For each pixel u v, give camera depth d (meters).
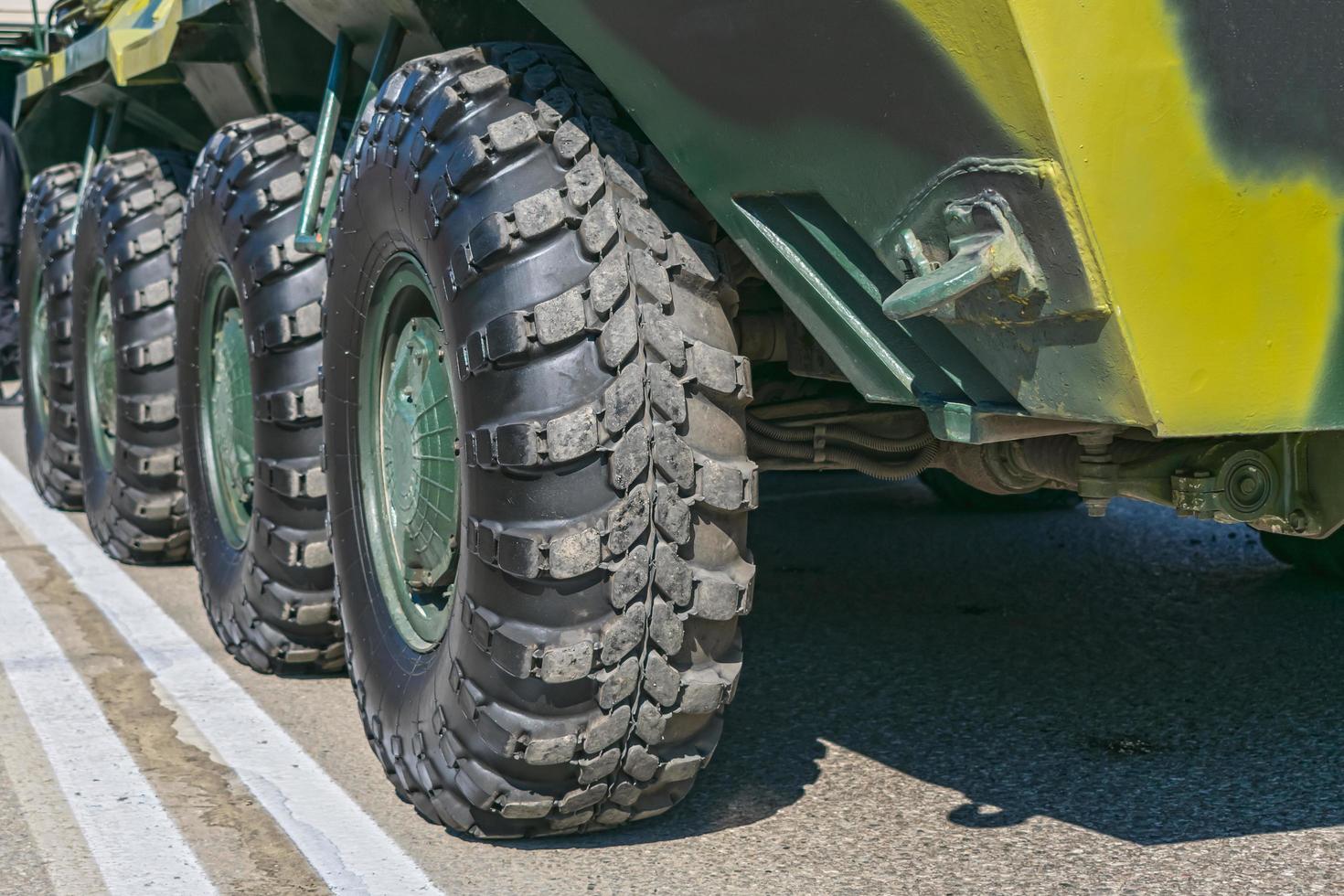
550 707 2.68
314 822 3.06
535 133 2.75
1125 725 3.50
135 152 5.45
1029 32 1.97
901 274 2.32
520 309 2.65
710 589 2.68
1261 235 2.15
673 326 2.67
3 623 4.72
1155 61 2.02
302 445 3.86
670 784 2.86
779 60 2.30
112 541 5.50
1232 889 2.62
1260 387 2.22
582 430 2.60
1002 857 2.78
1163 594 4.67
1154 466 2.85
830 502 6.24
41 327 6.62
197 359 4.55
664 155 2.69
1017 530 5.62
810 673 3.96
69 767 3.41
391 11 3.39
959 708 3.66
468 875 2.76
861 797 3.10
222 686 4.04
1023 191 2.08
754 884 2.68
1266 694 3.69
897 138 2.20
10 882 2.79
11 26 6.66
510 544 2.65
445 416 3.07
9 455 8.16
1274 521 2.76
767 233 2.55
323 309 3.48
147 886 2.76
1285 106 2.10
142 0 5.05
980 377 2.38
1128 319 2.12
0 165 9.99
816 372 3.19
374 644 3.28
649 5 2.46
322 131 3.74
